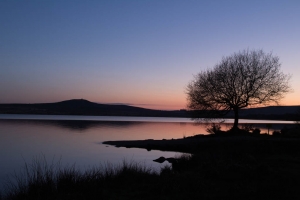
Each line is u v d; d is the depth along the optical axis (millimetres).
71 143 38875
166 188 10938
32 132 56562
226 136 37406
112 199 10008
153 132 63625
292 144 26109
